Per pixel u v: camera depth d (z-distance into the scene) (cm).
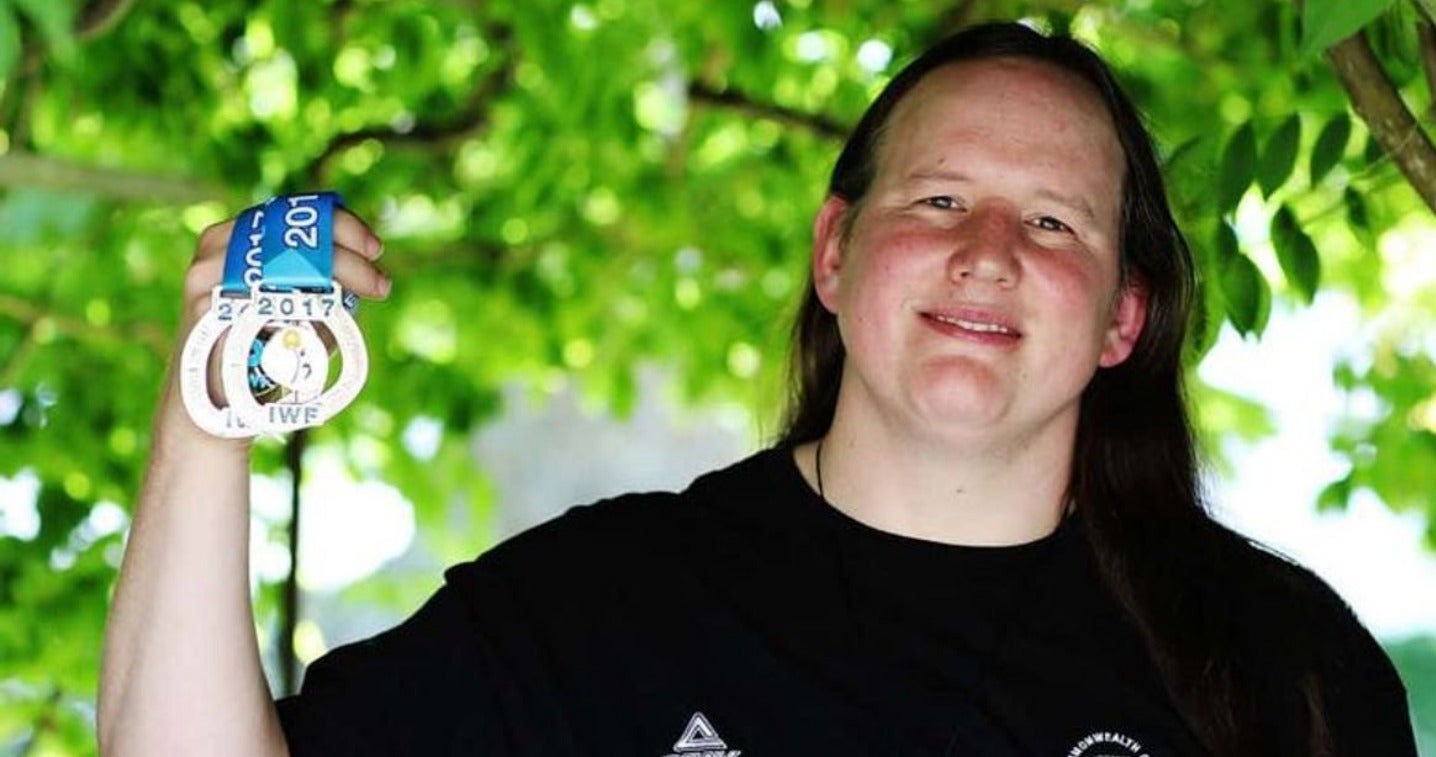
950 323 315
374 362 758
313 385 284
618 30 731
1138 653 322
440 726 311
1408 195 589
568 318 800
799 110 729
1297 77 515
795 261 768
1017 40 334
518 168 758
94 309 713
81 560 668
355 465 765
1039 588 325
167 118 687
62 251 698
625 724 311
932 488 323
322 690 311
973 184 323
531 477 1714
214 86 696
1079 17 610
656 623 316
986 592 322
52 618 658
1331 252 723
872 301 319
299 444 599
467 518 781
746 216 791
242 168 689
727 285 802
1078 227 324
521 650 313
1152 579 326
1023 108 327
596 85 736
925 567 323
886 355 318
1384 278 734
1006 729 313
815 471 330
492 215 769
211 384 285
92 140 685
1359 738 326
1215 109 626
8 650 655
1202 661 319
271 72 716
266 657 705
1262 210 510
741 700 312
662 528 327
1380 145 380
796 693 312
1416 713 1470
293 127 714
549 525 329
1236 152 420
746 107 720
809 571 323
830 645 316
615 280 802
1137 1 636
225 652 291
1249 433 760
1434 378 708
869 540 324
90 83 654
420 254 770
